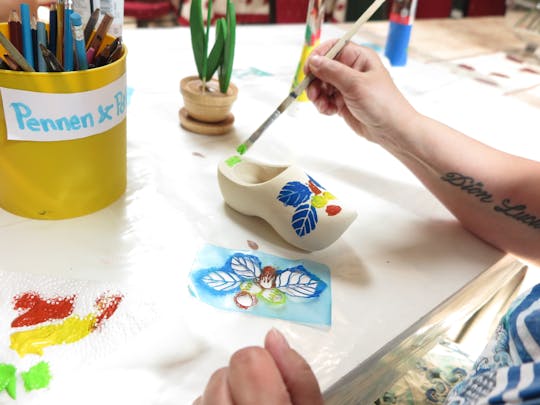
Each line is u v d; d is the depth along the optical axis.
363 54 0.64
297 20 1.96
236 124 0.79
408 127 0.59
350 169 0.71
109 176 0.54
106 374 0.38
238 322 0.44
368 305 0.47
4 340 0.39
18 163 0.49
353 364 0.41
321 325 0.44
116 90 0.51
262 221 0.57
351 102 0.61
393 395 0.64
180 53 1.02
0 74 0.44
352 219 0.52
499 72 1.20
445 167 0.58
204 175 0.64
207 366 0.39
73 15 0.47
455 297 0.51
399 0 1.08
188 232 0.54
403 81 1.06
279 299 0.47
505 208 0.56
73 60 0.49
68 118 0.48
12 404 0.35
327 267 0.52
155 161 0.66
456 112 0.95
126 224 0.54
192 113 0.74
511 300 0.70
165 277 0.47
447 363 0.70
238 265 0.50
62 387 0.36
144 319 0.43
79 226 0.52
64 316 0.42
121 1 0.70
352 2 1.95
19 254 0.47
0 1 0.63
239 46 1.13
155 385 0.37
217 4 1.81
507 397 0.39
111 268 0.47
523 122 0.94
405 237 0.58
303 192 0.52
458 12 2.19
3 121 0.46
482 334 0.79
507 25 1.50
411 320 0.46
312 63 0.59
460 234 0.60
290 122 0.82
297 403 0.31
